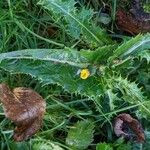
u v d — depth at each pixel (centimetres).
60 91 36
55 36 38
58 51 34
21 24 36
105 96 36
